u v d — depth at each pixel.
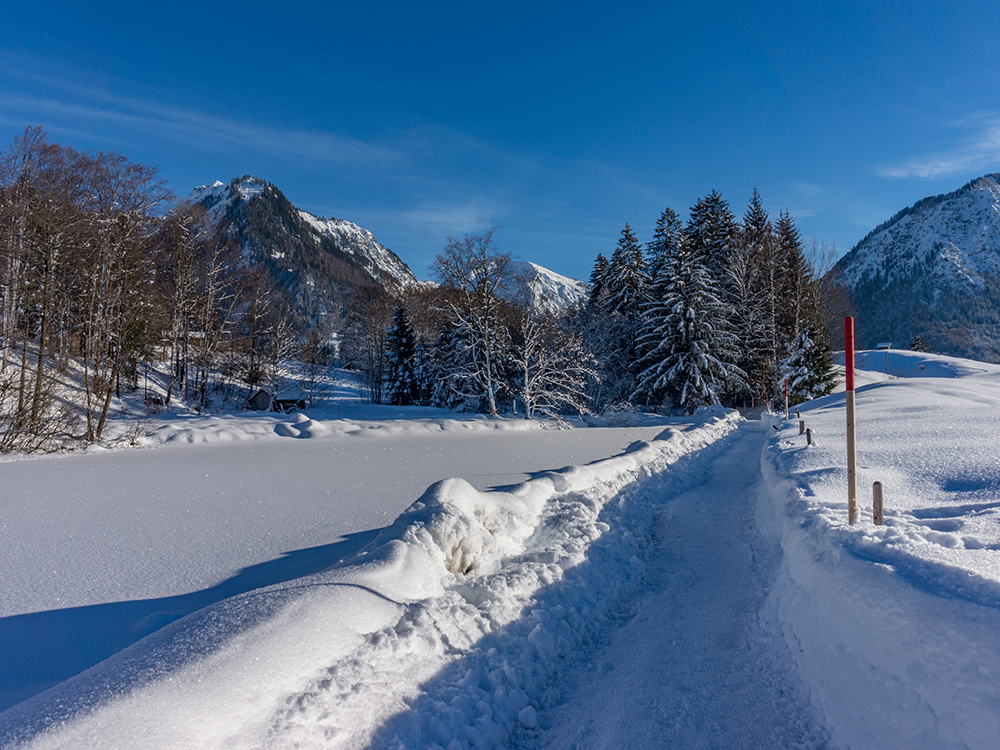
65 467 15.82
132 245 28.52
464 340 35.44
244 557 7.09
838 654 3.21
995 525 3.71
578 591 5.39
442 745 3.08
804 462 7.65
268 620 3.20
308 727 2.71
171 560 7.01
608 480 10.23
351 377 68.56
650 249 49.44
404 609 3.99
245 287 42.69
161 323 33.81
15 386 21.75
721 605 5.26
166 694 2.50
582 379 35.66
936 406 14.52
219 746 2.41
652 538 7.91
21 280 25.47
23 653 4.47
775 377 39.56
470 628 4.12
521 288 33.03
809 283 42.16
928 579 2.83
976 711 2.21
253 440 23.47
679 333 39.31
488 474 13.48
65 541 7.98
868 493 5.51
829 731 3.08
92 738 2.22
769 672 3.91
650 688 3.93
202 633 3.05
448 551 5.28
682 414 40.28
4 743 2.14
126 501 10.87
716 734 3.33
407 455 17.78
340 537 7.89
